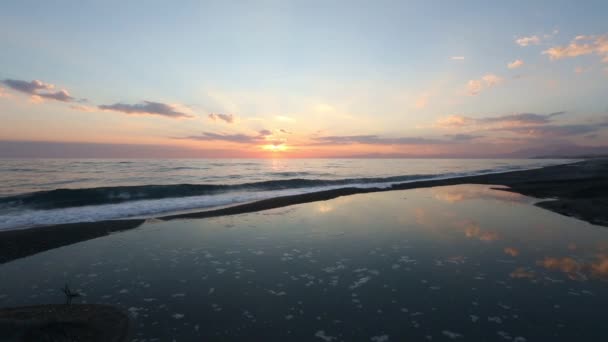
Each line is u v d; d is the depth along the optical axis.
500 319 4.91
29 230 10.99
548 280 6.41
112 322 4.96
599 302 5.43
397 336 4.50
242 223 12.17
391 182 33.66
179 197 20.61
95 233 10.67
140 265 7.65
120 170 43.66
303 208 15.56
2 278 6.88
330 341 4.41
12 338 4.30
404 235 10.13
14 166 47.66
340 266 7.45
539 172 44.28
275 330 4.72
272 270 7.25
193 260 7.99
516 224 11.52
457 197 19.50
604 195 17.69
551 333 4.49
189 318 5.11
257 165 73.94
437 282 6.40
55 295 6.03
